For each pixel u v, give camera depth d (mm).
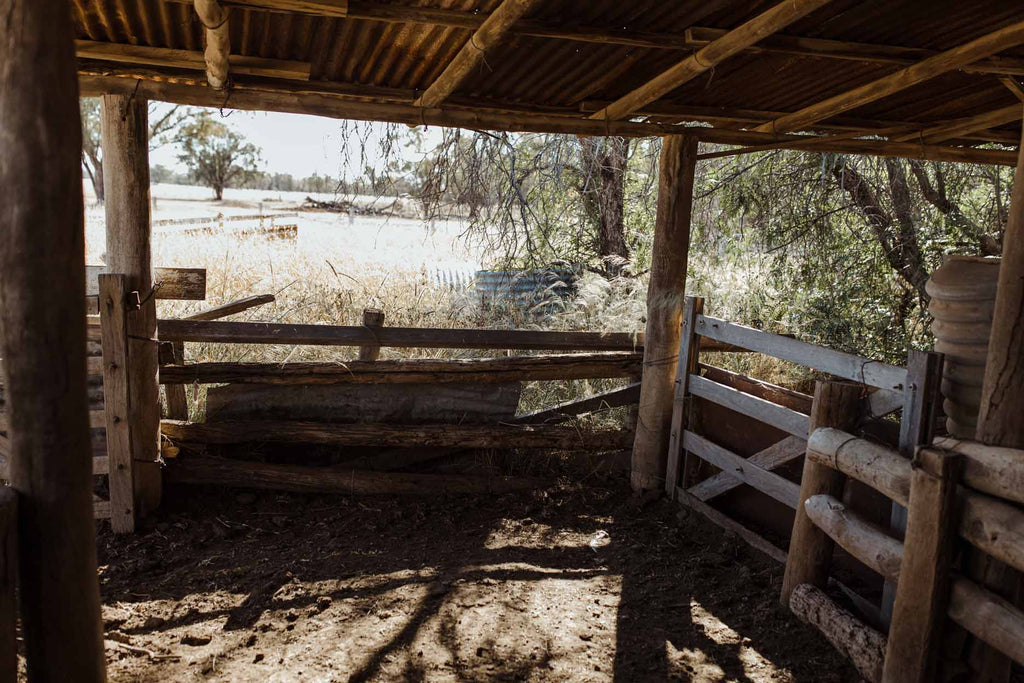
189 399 5574
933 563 2721
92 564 2404
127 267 4309
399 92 4406
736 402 4488
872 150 5289
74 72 2193
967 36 3555
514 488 5223
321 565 4102
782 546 4344
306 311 6680
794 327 7160
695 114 4793
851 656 3191
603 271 8102
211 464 4844
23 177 2133
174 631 3400
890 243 7891
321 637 3359
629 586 3969
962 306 3244
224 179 42281
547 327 6621
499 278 7004
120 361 4230
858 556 3186
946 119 5125
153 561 4051
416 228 15461
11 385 2225
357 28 3438
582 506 5070
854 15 3312
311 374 5004
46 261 2178
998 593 2676
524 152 7402
